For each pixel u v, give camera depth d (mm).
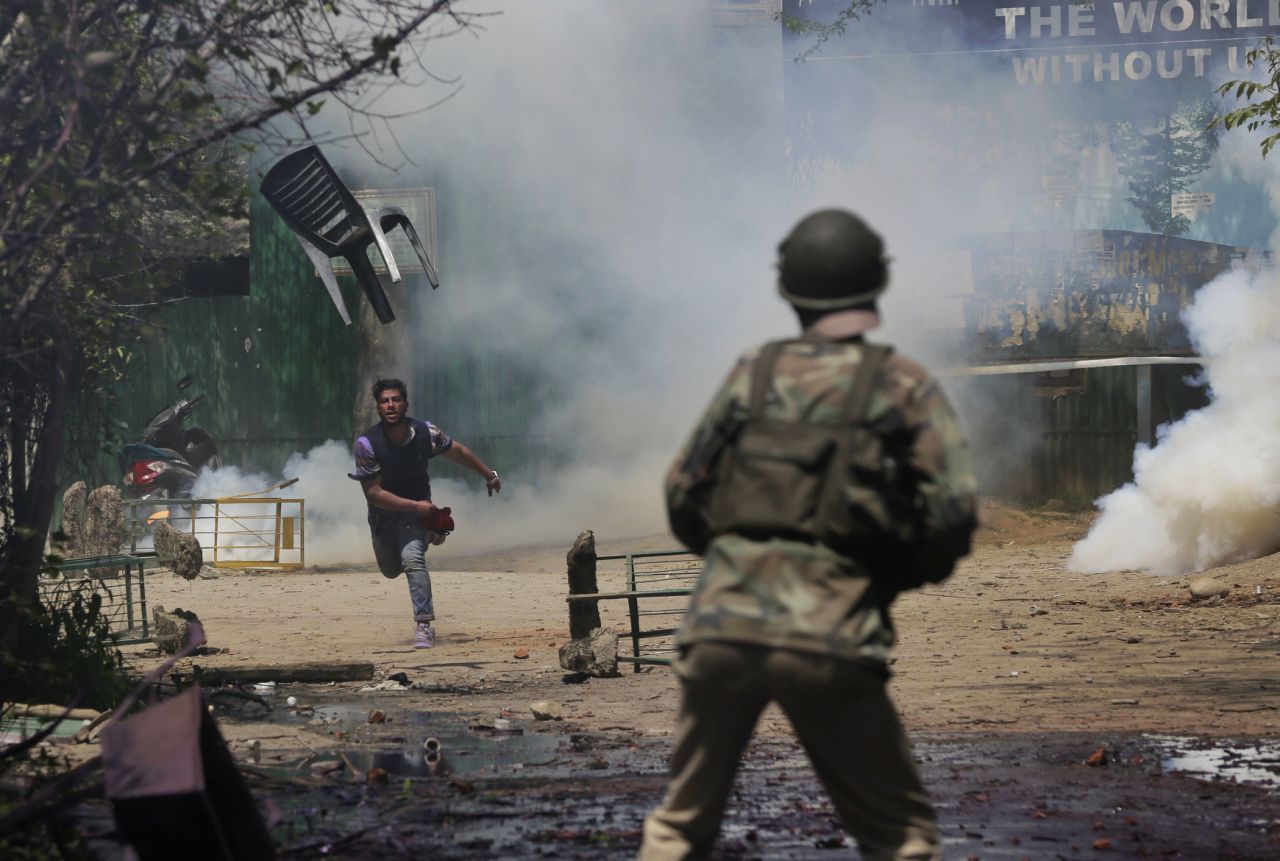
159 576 61875
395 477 39656
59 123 19578
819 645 11617
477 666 36250
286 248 81250
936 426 11938
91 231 20016
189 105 18562
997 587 54812
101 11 18469
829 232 12781
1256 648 37906
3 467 24484
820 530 11828
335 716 28781
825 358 12336
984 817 19625
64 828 15695
